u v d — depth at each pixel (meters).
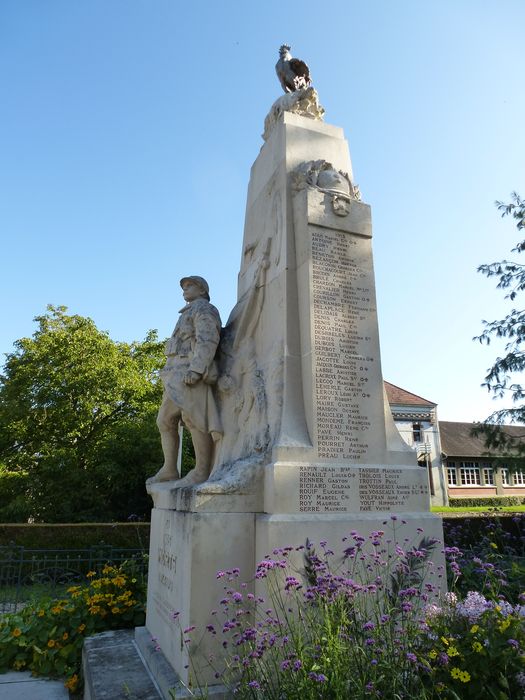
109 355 19.94
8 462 18.89
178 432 5.93
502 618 2.52
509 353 13.00
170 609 4.23
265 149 6.09
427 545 3.64
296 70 6.77
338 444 4.33
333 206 4.99
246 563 3.86
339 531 3.92
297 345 4.62
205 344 5.04
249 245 5.98
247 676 2.72
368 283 4.95
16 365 19.72
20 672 5.57
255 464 4.11
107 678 4.14
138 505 19.02
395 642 2.50
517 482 43.41
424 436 39.38
